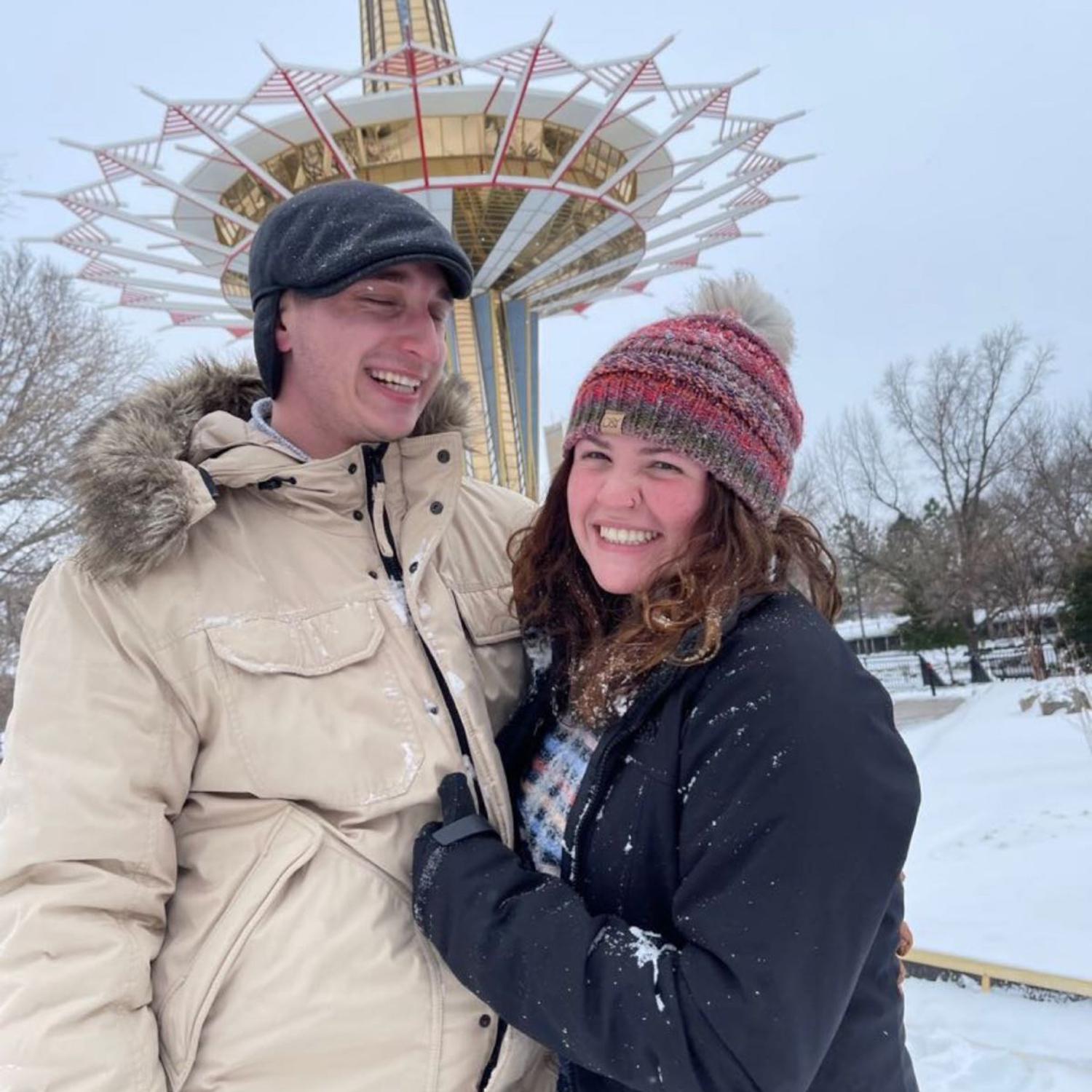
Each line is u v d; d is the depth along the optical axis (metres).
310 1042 1.44
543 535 1.78
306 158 17.52
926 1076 4.11
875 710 1.32
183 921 1.53
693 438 1.47
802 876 1.20
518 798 1.70
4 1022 1.31
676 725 1.41
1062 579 23.23
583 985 1.27
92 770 1.44
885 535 38.31
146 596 1.54
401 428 1.75
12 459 18.94
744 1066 1.17
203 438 1.68
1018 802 9.34
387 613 1.69
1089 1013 4.50
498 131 17.53
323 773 1.53
